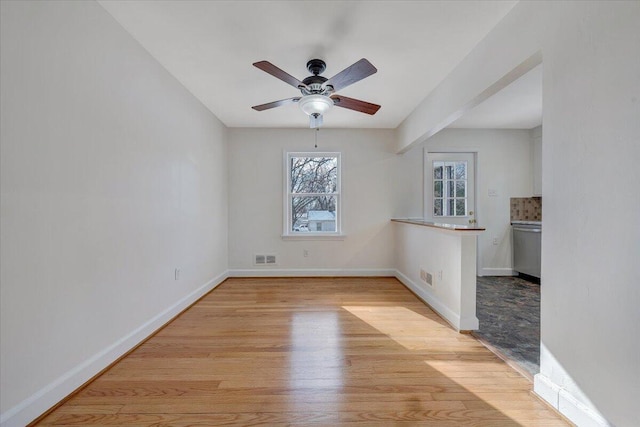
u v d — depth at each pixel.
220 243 4.21
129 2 1.80
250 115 3.93
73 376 1.65
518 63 1.78
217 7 1.84
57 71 1.56
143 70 2.31
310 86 2.38
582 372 1.35
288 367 1.96
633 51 1.13
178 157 2.92
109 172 1.95
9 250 1.33
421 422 1.45
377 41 2.21
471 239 2.54
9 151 1.33
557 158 1.48
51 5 1.52
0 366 1.29
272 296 3.58
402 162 4.66
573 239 1.39
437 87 2.98
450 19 1.95
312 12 1.88
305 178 4.73
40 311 1.47
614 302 1.20
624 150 1.16
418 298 3.49
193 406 1.56
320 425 1.43
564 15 1.43
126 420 1.45
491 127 4.62
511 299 3.46
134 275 2.22
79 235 1.70
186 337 2.43
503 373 1.88
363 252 4.63
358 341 2.34
